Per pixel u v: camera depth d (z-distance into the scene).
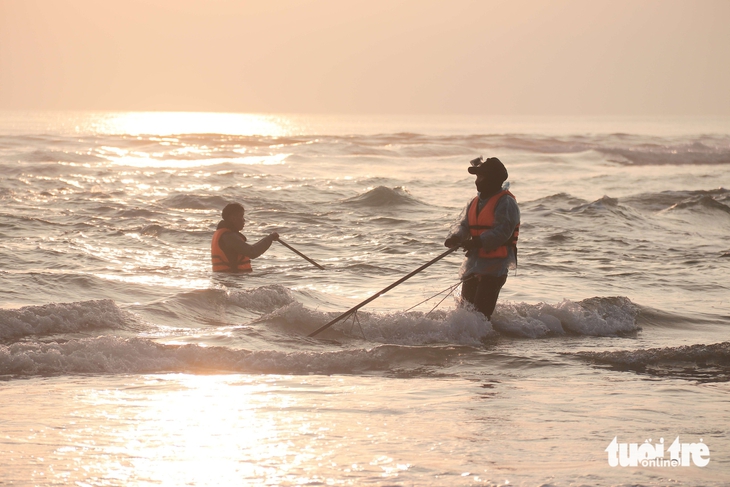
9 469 8.12
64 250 28.88
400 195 46.81
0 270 22.77
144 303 18.45
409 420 10.48
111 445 9.12
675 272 27.27
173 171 65.31
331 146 93.25
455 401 11.67
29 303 18.58
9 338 15.07
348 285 23.55
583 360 15.03
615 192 59.94
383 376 13.66
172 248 30.88
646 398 12.10
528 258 29.80
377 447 9.16
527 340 17.02
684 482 8.04
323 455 8.80
